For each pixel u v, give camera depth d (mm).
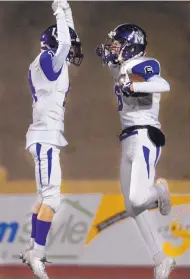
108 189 22078
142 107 16359
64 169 27406
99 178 27109
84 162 27438
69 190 22078
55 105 16469
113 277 20516
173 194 21375
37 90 16531
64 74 16578
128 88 15562
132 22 28125
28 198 21641
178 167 27297
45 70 16281
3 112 28078
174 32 28062
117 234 21250
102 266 21078
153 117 16469
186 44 28000
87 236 21281
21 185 21797
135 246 21156
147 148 16219
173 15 28062
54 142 16344
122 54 16391
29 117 28047
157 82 15680
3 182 21859
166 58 28016
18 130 27906
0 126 27953
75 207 21484
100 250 21188
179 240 21016
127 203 16734
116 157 27656
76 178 27219
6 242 21297
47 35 16734
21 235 21312
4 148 27578
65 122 28062
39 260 16172
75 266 21062
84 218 21406
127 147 16406
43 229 16219
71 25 16781
